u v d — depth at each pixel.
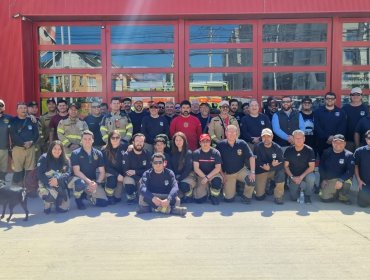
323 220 5.70
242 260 4.23
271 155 6.67
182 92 9.11
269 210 6.29
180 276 3.85
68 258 4.32
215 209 6.38
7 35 8.60
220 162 6.66
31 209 6.48
